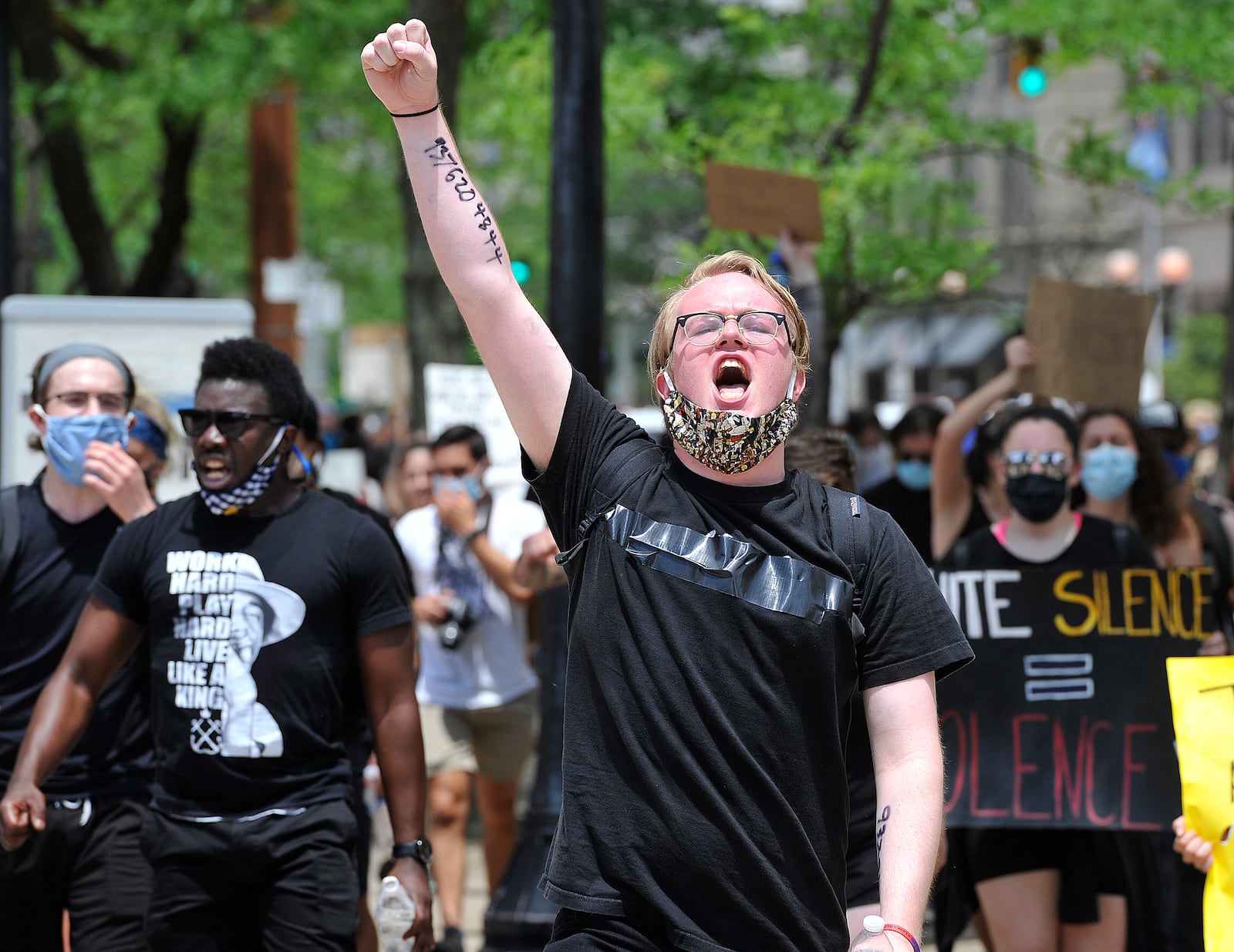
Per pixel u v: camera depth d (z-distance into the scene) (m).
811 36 32.72
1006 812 13.76
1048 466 13.73
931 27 31.27
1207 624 13.96
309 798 10.89
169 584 11.00
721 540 7.55
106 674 11.33
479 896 22.33
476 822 27.50
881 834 7.39
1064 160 32.78
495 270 8.13
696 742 7.32
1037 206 90.75
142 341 20.25
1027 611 14.09
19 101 39.00
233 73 32.66
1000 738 13.93
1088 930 13.78
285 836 10.74
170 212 39.44
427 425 28.53
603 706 7.57
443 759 18.86
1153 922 14.27
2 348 19.91
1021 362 18.12
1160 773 13.76
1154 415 21.19
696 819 7.29
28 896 12.00
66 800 11.95
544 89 29.56
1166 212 99.25
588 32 17.12
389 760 11.26
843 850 7.62
